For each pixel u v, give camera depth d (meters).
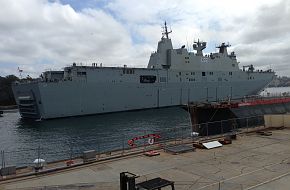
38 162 14.09
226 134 22.19
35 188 11.72
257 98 39.59
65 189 11.56
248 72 85.00
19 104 62.88
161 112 63.41
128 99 63.50
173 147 18.06
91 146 35.00
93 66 58.16
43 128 47.97
